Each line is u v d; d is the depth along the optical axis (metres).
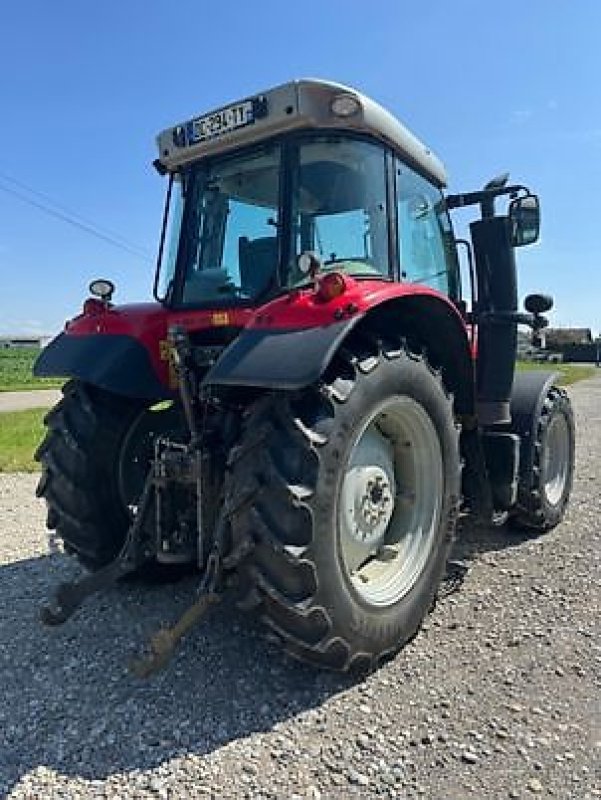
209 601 2.48
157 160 3.39
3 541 4.67
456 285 4.05
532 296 4.18
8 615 3.29
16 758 2.16
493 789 1.98
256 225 3.10
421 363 2.88
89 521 3.31
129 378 3.17
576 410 13.62
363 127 2.96
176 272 3.36
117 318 3.39
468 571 3.84
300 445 2.40
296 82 2.82
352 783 2.02
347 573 2.53
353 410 2.51
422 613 2.93
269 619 2.45
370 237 3.09
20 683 2.63
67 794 1.99
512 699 2.46
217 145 3.12
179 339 2.85
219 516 2.56
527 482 4.28
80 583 2.75
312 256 2.59
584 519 5.01
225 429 2.72
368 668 2.65
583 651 2.83
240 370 2.41
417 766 2.10
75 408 3.34
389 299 2.61
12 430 11.30
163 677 2.65
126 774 2.08
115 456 3.36
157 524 2.79
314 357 2.32
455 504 3.13
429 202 3.75
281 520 2.36
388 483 2.93
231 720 2.36
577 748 2.17
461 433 3.68
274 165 3.06
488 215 4.24
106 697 2.52
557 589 3.54
